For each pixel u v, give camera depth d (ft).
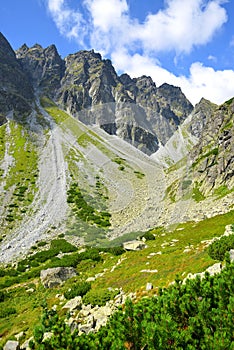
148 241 115.85
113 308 58.34
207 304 28.53
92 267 105.50
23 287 98.94
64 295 78.95
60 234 149.48
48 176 263.49
